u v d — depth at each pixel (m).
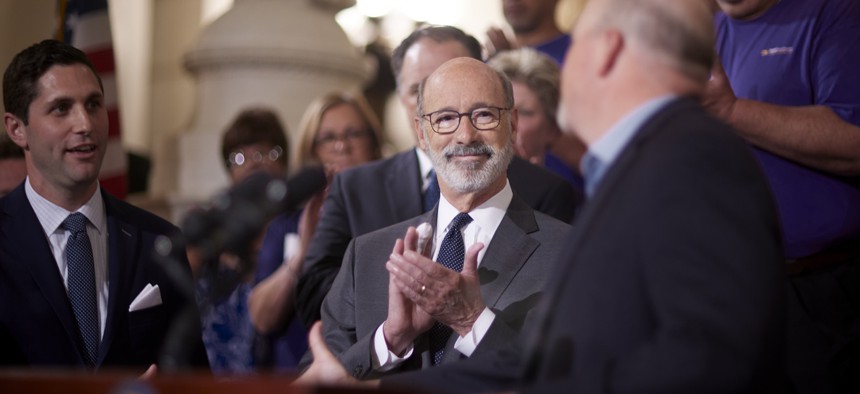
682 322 2.87
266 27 10.45
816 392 5.28
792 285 5.50
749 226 2.96
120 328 5.25
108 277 5.37
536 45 7.69
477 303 4.52
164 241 3.59
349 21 11.55
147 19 12.28
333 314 5.12
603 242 3.09
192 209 3.41
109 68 9.10
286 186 3.42
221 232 3.37
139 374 5.03
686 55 3.27
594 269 3.08
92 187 5.45
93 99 5.41
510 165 5.95
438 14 11.46
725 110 5.55
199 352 5.33
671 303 2.90
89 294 5.25
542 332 3.23
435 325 4.76
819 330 5.36
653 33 3.27
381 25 11.48
